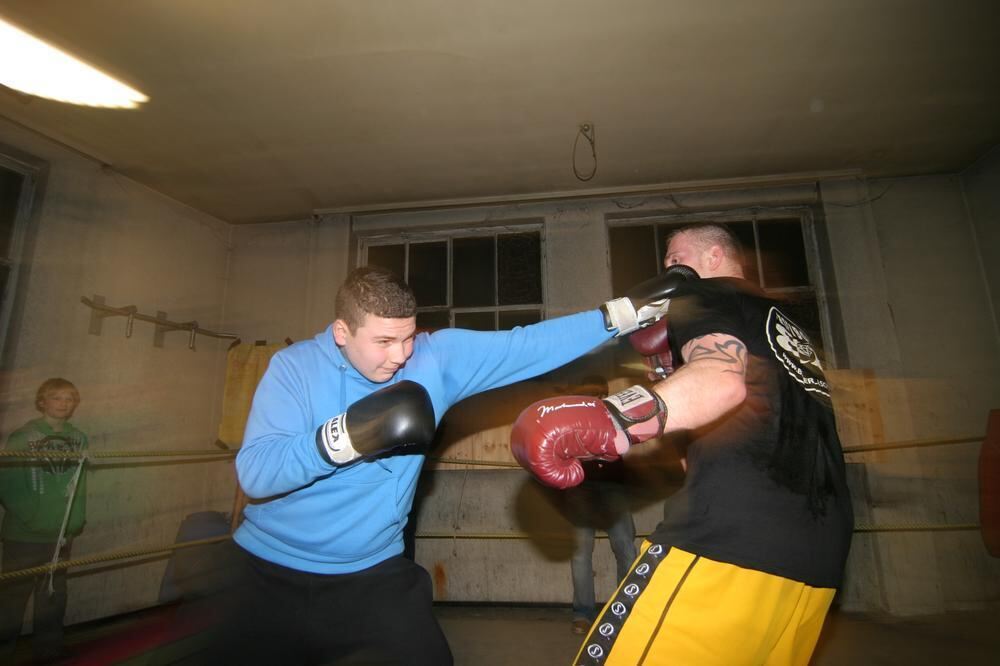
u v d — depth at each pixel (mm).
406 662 1082
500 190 4289
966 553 3541
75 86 3020
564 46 2797
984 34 2771
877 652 2721
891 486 3625
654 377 1373
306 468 1006
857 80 3107
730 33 2730
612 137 3617
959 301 3941
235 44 2730
